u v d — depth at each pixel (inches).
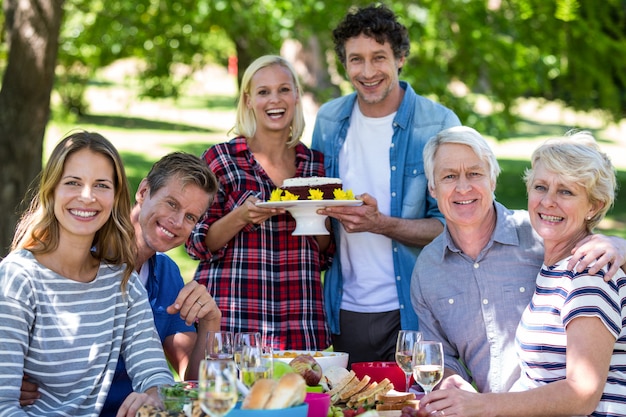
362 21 163.0
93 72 423.2
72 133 118.1
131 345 123.3
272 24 341.7
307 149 170.9
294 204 149.6
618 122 499.2
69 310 116.6
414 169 167.3
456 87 449.4
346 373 125.0
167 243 137.5
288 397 92.7
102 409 127.4
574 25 401.7
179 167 136.4
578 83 445.1
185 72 403.9
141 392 119.0
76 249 117.4
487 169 136.3
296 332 157.8
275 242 159.8
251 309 157.0
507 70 385.4
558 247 125.6
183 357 143.3
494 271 138.7
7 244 277.3
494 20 394.3
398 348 124.2
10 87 277.3
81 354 116.4
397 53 166.1
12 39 276.2
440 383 136.5
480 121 382.3
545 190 124.4
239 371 115.1
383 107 168.9
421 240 163.0
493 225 140.3
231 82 1478.8
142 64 415.2
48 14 273.6
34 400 115.6
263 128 163.5
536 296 125.8
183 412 103.3
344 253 168.9
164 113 1033.5
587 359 114.9
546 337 122.6
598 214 125.0
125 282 122.0
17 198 278.7
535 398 113.6
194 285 131.6
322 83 427.8
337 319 169.3
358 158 171.0
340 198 153.3
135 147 753.6
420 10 362.0
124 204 122.3
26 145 279.3
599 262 117.8
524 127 1108.5
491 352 138.6
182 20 357.1
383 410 114.3
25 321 113.0
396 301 165.3
